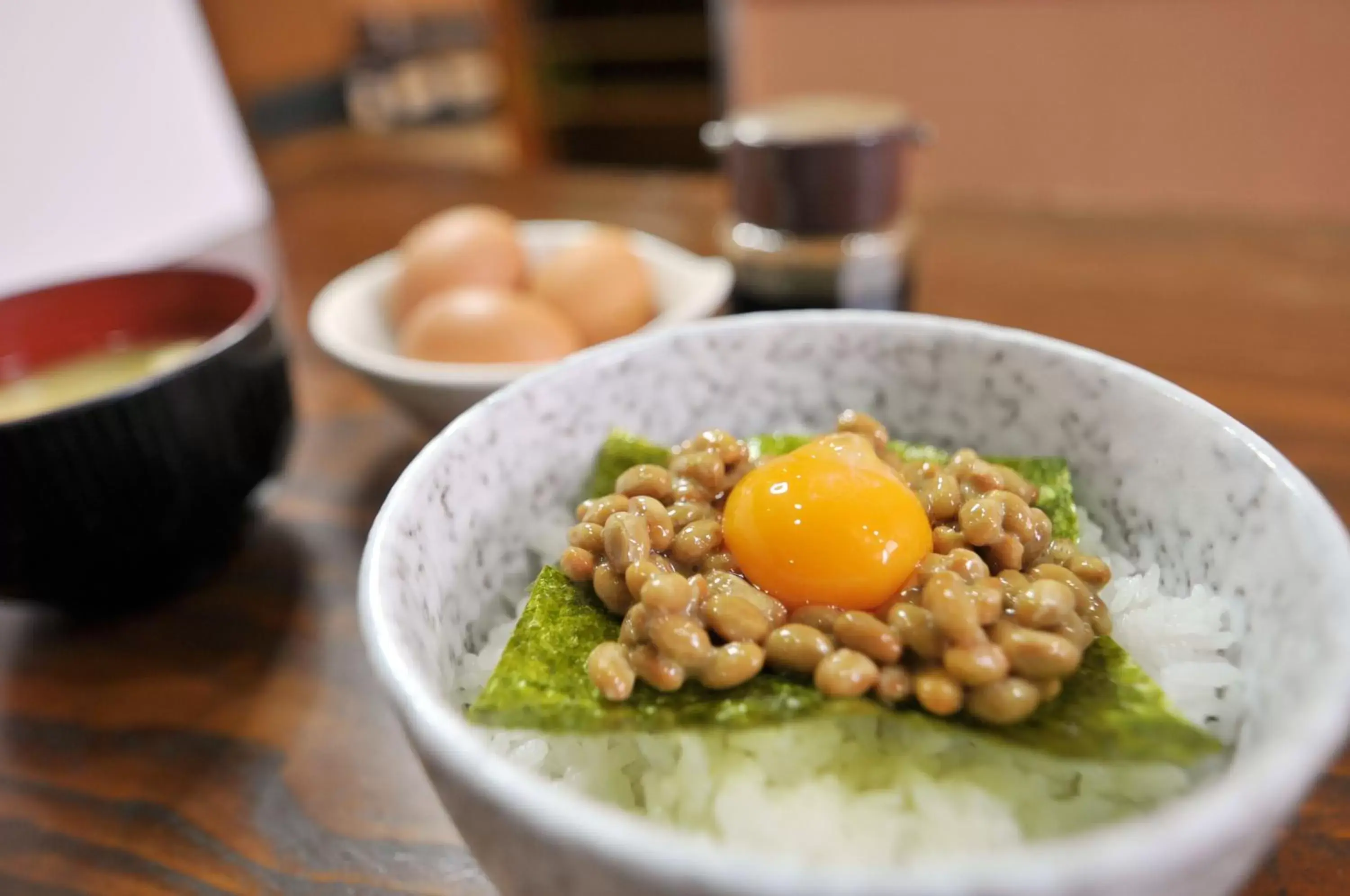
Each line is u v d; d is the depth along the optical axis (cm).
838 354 20
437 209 50
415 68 105
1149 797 14
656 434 20
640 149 101
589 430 19
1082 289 35
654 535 16
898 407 20
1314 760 11
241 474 23
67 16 46
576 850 10
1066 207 43
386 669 12
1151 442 17
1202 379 28
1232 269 35
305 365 34
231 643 22
